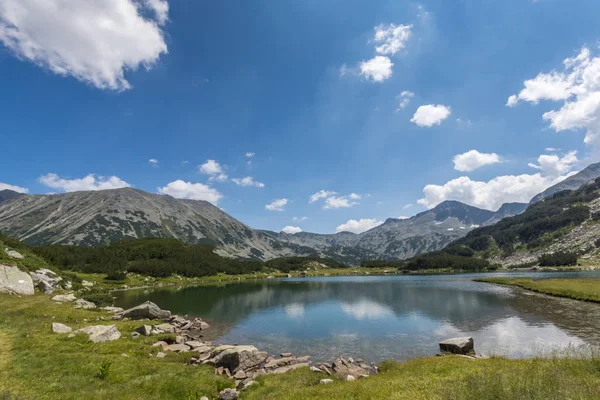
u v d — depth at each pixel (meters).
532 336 39.31
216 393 22.02
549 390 13.86
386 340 41.53
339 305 74.50
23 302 49.34
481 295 83.19
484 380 16.27
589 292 66.12
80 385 19.50
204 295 100.69
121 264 165.62
